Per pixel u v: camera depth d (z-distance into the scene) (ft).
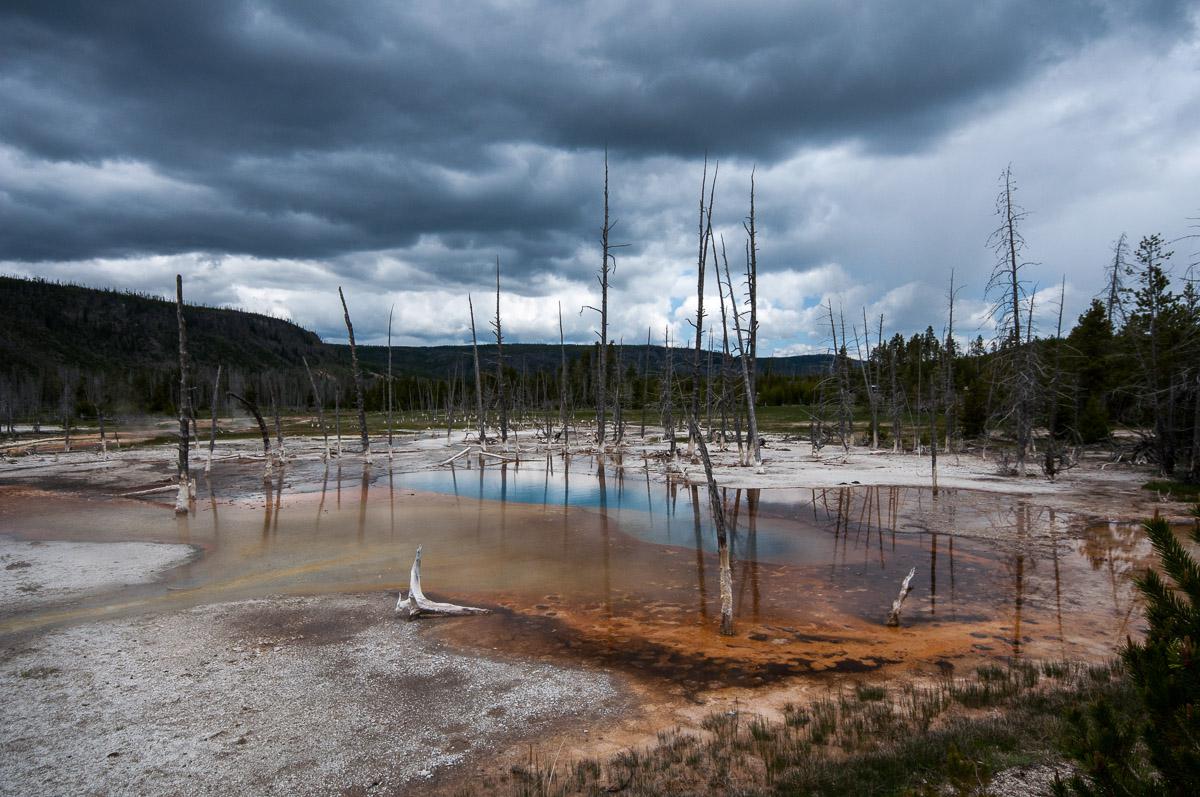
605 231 137.08
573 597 46.65
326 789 22.62
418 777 23.34
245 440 192.24
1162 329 97.40
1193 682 10.78
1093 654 34.12
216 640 37.63
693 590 48.11
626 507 83.30
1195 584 11.64
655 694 30.30
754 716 27.63
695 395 95.35
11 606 44.24
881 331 135.85
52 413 288.51
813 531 67.51
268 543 63.77
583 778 22.62
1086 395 126.52
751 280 110.73
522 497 92.38
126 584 49.83
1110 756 11.62
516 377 303.89
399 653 35.70
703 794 20.97
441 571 53.72
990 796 18.24
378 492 97.40
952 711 26.71
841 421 136.98
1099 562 53.01
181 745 25.61
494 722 27.61
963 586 47.42
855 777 20.66
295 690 30.76
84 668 33.24
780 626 39.91
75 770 23.84
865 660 34.06
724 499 87.86
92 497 92.07
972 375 173.68
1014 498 81.41
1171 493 80.23
